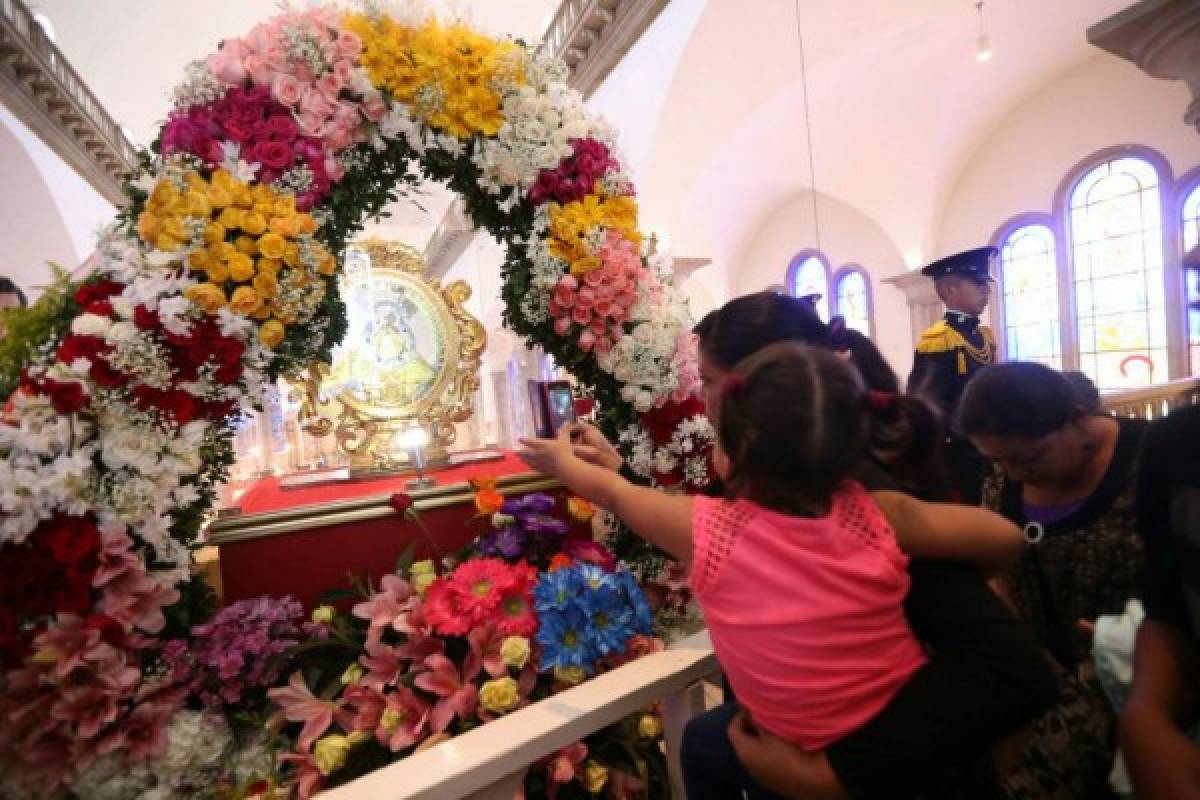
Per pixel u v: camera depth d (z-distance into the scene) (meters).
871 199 8.16
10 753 1.01
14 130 5.59
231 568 1.48
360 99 1.39
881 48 6.12
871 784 0.70
